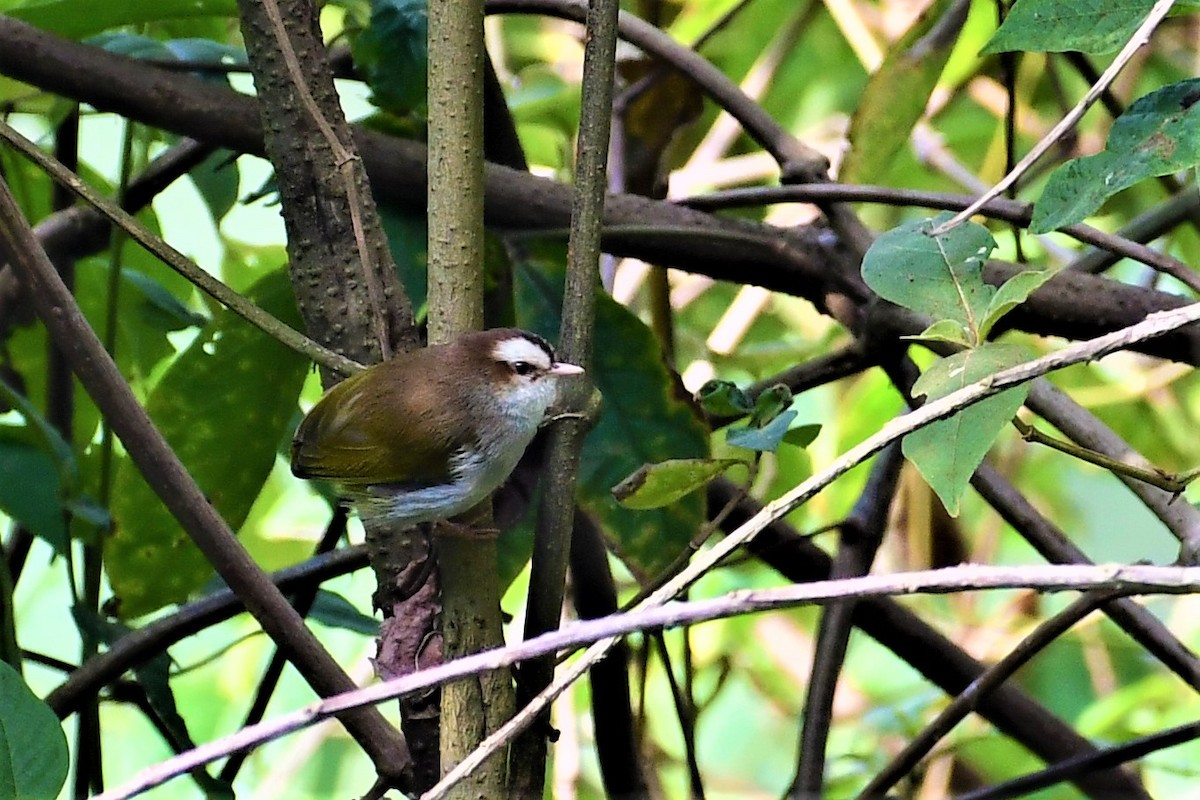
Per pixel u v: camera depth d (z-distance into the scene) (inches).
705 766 427.8
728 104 277.1
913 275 167.9
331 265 197.6
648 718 391.2
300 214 196.1
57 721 165.9
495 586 179.8
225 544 192.9
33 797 160.6
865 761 338.3
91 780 236.2
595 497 232.7
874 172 284.8
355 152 197.0
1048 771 245.6
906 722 346.6
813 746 242.8
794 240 269.3
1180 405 418.0
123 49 269.7
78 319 181.5
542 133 403.9
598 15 178.7
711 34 373.1
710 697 317.1
